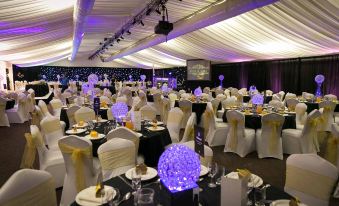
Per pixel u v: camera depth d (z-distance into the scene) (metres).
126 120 4.40
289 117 5.60
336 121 7.44
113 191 1.93
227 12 6.01
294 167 2.34
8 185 1.82
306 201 2.26
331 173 2.14
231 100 7.69
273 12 6.91
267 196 1.92
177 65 19.58
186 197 1.64
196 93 9.59
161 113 8.84
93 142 3.57
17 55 13.73
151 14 8.16
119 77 26.56
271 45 9.88
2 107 7.96
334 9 5.86
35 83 13.46
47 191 2.04
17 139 6.56
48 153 3.94
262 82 14.25
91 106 7.06
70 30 10.52
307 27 7.38
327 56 10.88
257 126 5.49
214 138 5.92
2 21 5.96
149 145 3.86
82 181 2.98
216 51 12.16
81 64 25.38
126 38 13.56
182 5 7.09
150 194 1.79
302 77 12.16
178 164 1.65
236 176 2.17
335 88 10.83
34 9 5.76
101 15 8.27
